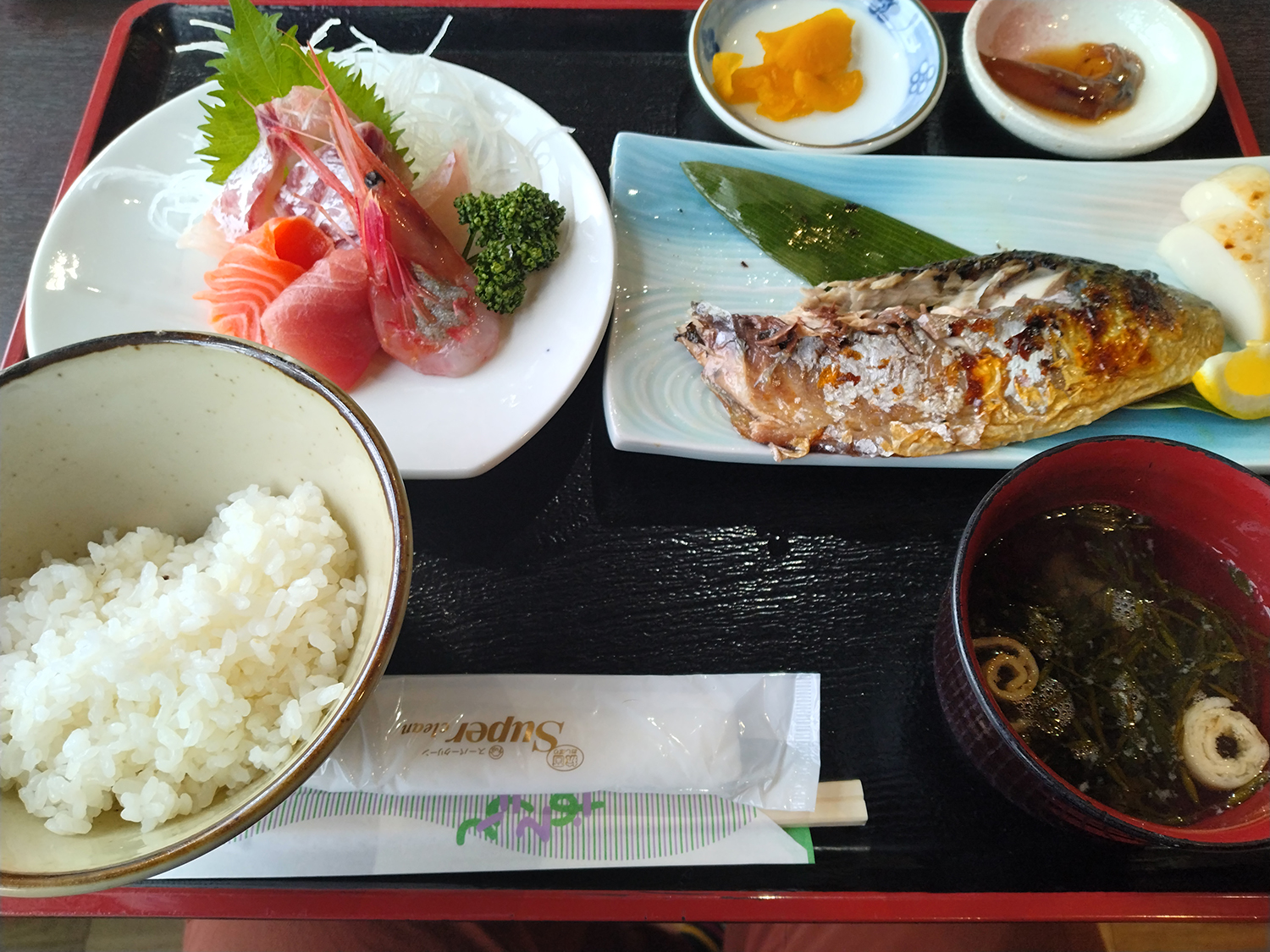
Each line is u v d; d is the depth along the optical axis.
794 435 0.32
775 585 0.30
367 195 0.32
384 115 0.36
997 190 0.37
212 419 0.25
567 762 0.26
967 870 0.26
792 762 0.26
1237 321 0.34
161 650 0.24
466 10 0.40
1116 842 0.24
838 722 0.28
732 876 0.26
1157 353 0.32
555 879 0.26
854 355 0.32
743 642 0.29
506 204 0.32
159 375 0.24
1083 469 0.26
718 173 0.36
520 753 0.26
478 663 0.28
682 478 0.32
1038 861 0.26
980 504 0.25
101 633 0.24
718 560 0.30
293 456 0.26
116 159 0.35
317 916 0.25
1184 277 0.36
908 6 0.40
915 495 0.32
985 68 0.39
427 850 0.25
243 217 0.34
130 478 0.26
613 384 0.32
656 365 0.33
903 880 0.26
